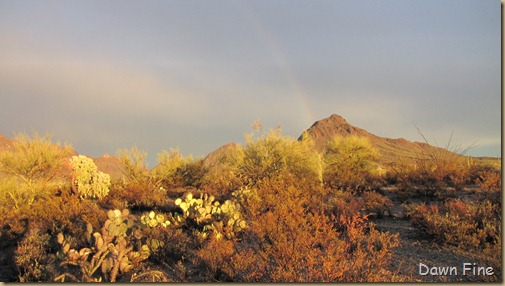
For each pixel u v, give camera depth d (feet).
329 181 60.70
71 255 22.66
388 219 35.81
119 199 48.65
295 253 19.75
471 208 30.17
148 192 50.14
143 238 26.50
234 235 28.58
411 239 28.32
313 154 67.62
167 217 33.17
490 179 43.50
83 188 49.26
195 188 69.77
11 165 54.19
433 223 28.25
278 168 66.08
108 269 21.18
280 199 33.58
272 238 21.70
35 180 54.90
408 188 48.29
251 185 56.49
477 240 25.84
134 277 21.08
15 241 28.53
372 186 56.44
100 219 33.04
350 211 31.76
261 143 68.59
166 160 72.59
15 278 21.89
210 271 21.43
